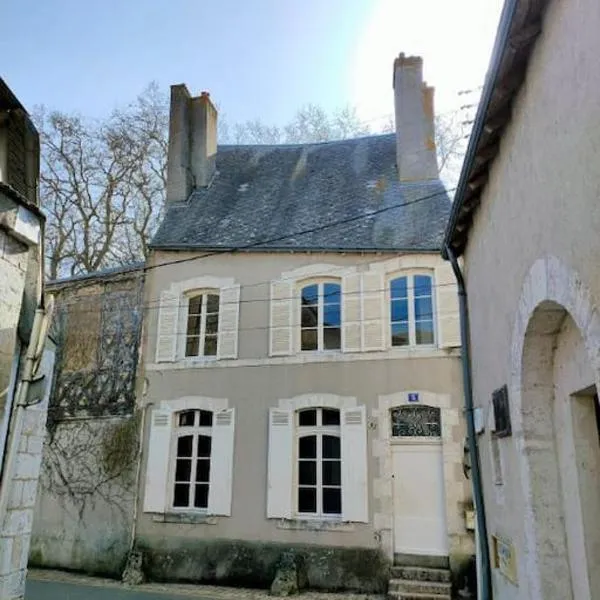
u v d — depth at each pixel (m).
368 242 11.70
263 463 11.02
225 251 12.36
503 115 4.61
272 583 10.07
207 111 15.43
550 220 3.60
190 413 11.93
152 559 10.99
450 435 10.23
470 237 6.93
